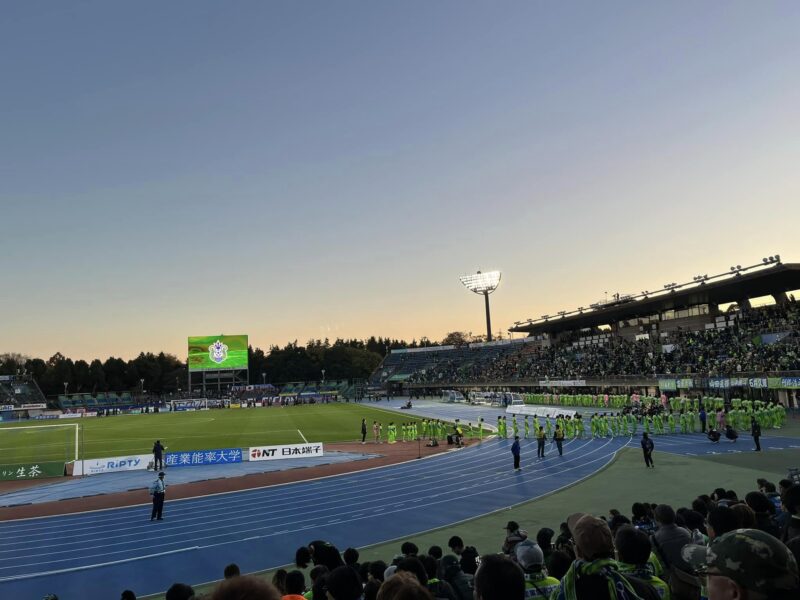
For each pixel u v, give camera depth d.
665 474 25.83
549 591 6.05
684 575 6.16
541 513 20.47
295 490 27.48
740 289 62.25
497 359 113.31
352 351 185.00
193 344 124.12
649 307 74.44
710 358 59.06
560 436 33.84
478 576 3.53
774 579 2.33
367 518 21.25
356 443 45.75
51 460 42.38
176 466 36.78
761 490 12.39
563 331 101.38
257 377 178.88
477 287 134.88
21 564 17.33
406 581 3.06
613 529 9.66
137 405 123.25
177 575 15.94
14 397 121.94
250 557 17.22
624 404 55.12
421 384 119.69
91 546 19.08
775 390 50.75
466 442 42.94
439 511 21.72
